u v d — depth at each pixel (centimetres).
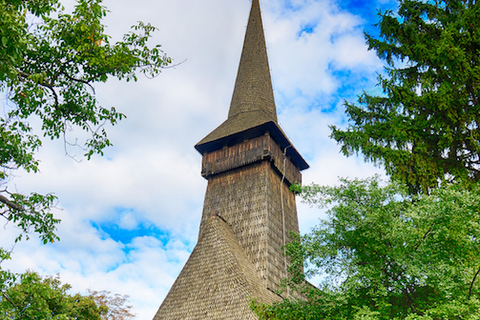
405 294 1247
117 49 1159
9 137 1138
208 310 2458
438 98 1544
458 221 1177
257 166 3569
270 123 3609
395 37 1805
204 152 3906
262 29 5044
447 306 1053
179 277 2809
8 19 835
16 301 1092
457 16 1716
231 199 3525
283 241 3356
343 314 1216
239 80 4534
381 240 1243
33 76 1016
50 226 1197
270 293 2800
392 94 1736
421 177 1602
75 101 1234
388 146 1736
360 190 1373
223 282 2581
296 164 4094
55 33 1135
